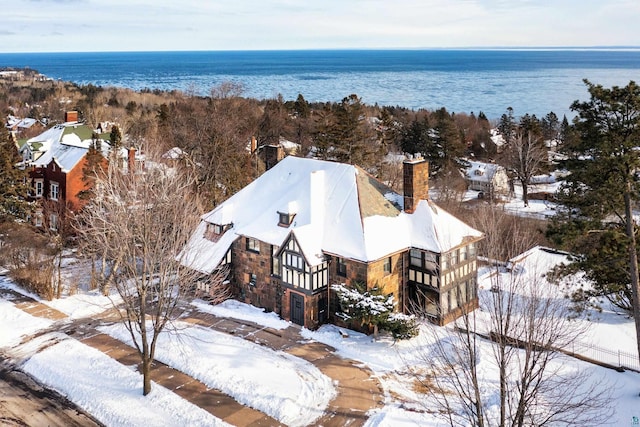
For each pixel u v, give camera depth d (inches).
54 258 1788.9
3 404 1137.4
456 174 3366.1
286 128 3841.0
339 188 1590.8
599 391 1149.7
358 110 3034.0
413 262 1541.6
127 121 3666.3
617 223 1286.9
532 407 1033.5
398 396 1146.7
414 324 1378.0
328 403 1121.4
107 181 1593.3
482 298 1536.7
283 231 1557.6
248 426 1043.9
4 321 1531.7
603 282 1397.6
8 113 5339.6
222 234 1699.1
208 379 1209.4
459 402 1109.1
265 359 1298.0
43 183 2293.3
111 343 1400.1
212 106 3535.9
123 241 1202.0
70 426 1066.1
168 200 1433.3
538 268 1829.5
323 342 1401.3
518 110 7726.4
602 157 1148.5
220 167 2620.6
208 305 1626.5
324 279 1496.1
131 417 1083.3
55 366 1284.4
